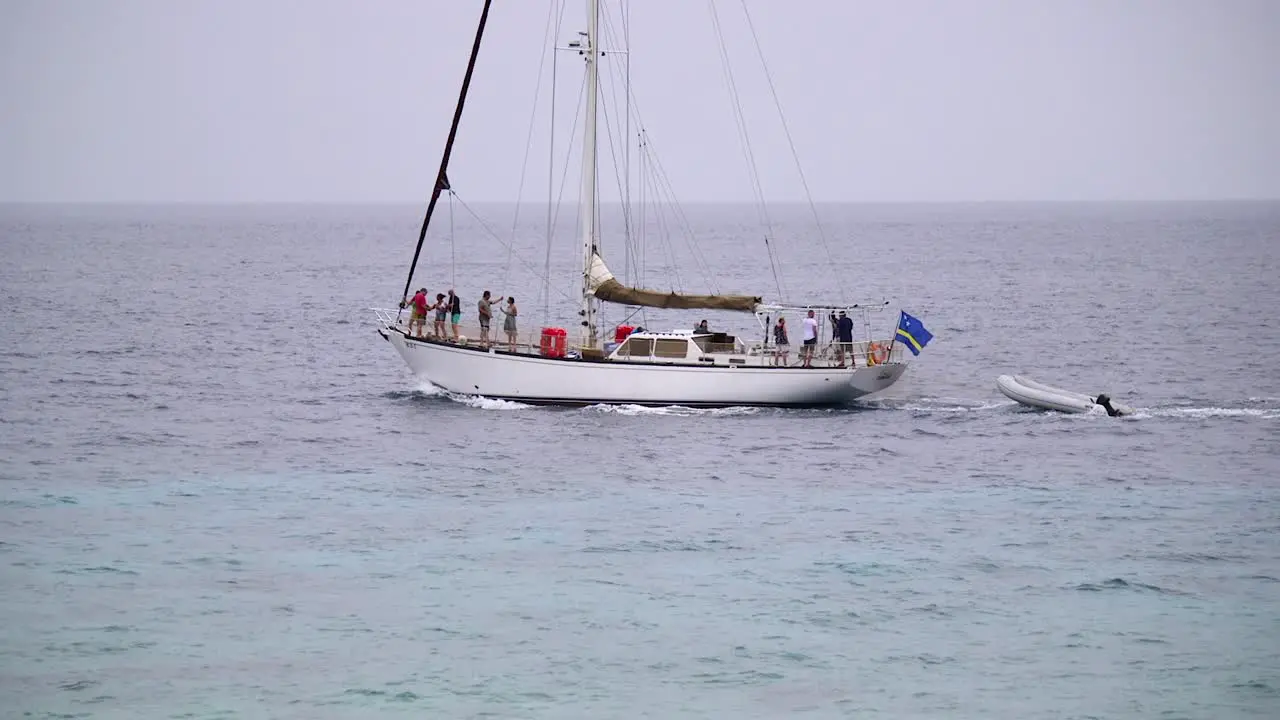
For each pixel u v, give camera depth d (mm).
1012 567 77500
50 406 122750
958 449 104688
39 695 61406
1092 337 178125
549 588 74312
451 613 70812
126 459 101688
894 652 66375
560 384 117688
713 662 65312
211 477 96500
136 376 142000
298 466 99812
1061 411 118688
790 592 73812
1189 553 79500
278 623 69375
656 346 116812
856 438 108125
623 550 80562
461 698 61594
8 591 72938
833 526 85062
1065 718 59938
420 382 128750
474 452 103688
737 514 87688
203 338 177625
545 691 62281
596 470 98375
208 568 76812
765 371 116375
